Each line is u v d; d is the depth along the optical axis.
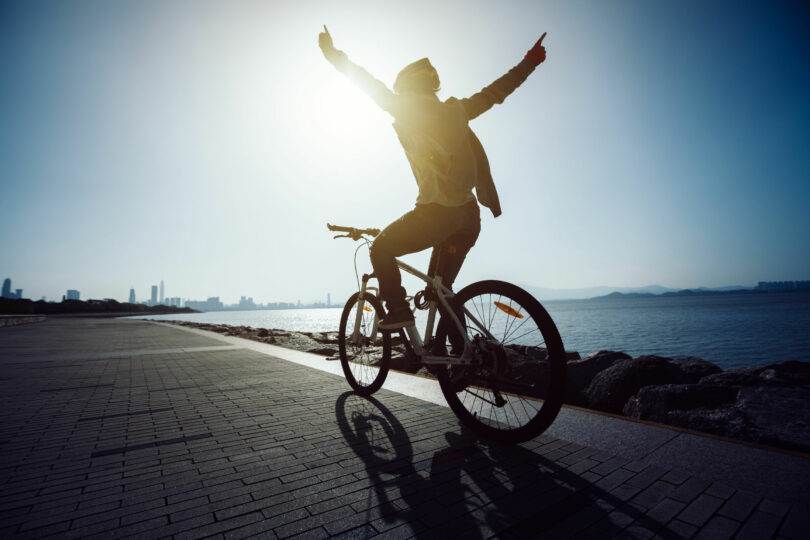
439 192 2.09
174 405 2.92
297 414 2.63
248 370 4.49
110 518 1.34
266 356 5.82
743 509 1.29
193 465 1.81
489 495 1.46
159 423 2.47
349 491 1.53
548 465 1.71
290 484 1.60
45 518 1.34
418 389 3.28
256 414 2.65
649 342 27.11
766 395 2.85
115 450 2.01
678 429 2.03
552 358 1.84
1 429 2.37
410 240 2.19
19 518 1.34
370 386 3.13
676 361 5.82
